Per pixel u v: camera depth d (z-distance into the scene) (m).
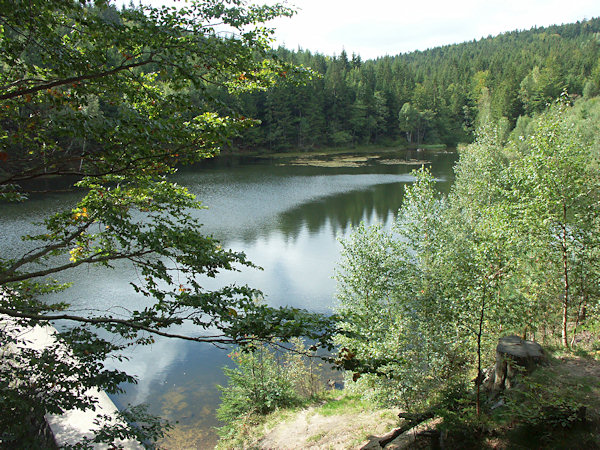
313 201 38.66
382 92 93.69
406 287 11.60
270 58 6.51
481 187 19.81
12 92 5.46
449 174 52.62
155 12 5.63
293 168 58.78
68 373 5.81
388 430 9.81
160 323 6.01
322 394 13.63
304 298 18.86
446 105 100.75
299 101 78.44
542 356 8.72
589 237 10.75
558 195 11.02
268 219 32.25
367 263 12.97
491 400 8.52
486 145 22.09
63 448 6.23
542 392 7.62
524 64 104.75
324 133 85.31
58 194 35.44
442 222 13.95
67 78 5.61
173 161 6.32
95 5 5.27
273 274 21.62
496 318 9.22
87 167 6.70
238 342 5.98
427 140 95.69
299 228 30.09
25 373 5.86
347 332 6.32
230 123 6.21
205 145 6.27
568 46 134.38
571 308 11.96
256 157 71.62
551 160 11.21
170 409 12.10
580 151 11.25
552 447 6.26
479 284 8.15
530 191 11.88
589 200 10.91
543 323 11.91
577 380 8.05
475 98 106.06
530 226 11.29
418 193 14.03
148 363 14.25
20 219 28.08
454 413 7.44
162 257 22.06
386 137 95.25
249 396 12.75
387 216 33.62
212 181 46.91
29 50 5.66
